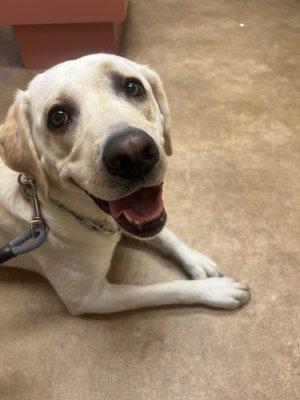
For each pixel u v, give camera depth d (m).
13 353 0.39
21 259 0.41
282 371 0.36
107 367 0.37
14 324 0.41
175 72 0.65
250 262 0.42
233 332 0.38
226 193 0.48
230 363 0.36
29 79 0.67
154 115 0.31
